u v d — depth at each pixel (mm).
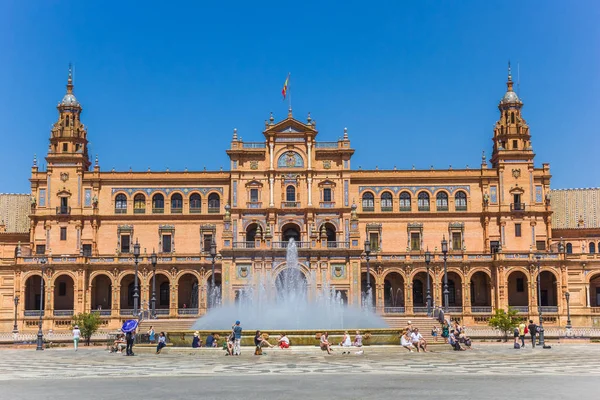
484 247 120688
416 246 121000
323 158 118750
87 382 38531
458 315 110688
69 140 121875
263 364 49094
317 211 117250
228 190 121625
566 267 112812
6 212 129500
